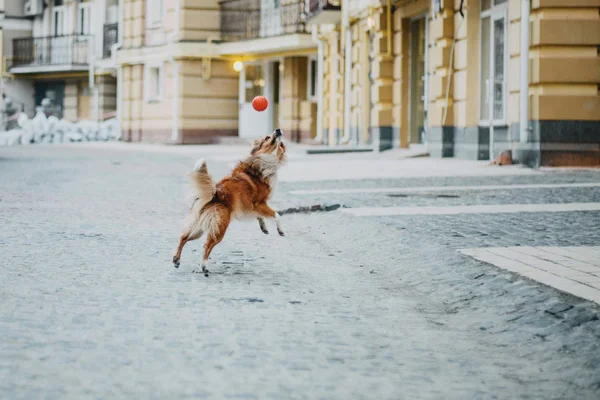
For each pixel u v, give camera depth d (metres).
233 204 7.67
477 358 5.16
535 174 16.55
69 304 6.28
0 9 51.03
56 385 4.39
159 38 41.84
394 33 26.16
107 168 22.11
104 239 9.56
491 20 20.06
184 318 5.92
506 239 8.85
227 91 41.03
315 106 36.66
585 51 17.38
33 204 13.05
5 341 5.20
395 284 7.51
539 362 5.07
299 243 9.73
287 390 4.40
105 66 45.94
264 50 36.97
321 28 33.31
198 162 7.58
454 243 8.64
